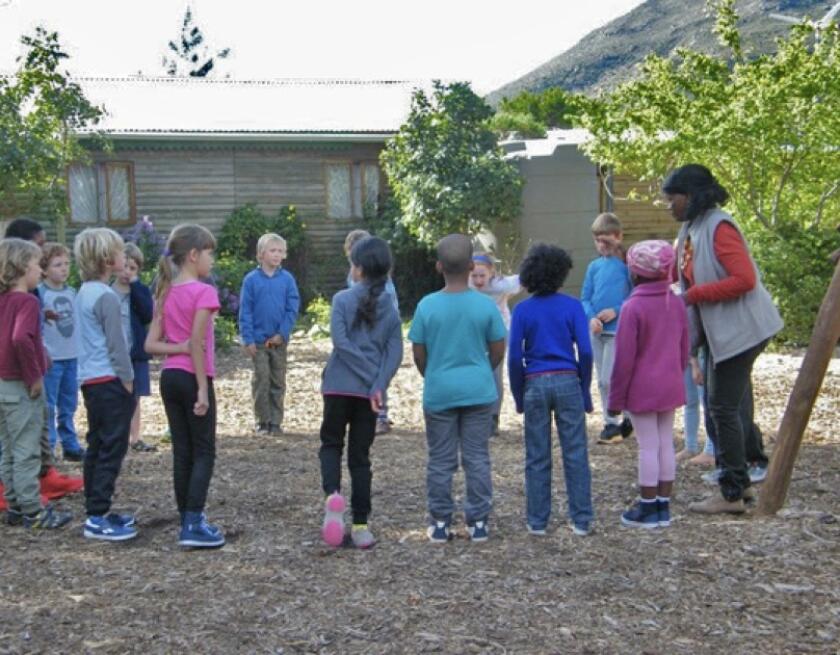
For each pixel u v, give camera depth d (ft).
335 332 18.81
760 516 20.04
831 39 52.34
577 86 288.92
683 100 52.54
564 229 71.56
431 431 18.97
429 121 71.82
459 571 17.24
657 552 17.97
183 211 75.51
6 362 20.03
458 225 70.54
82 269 20.11
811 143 49.52
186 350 18.72
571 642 14.30
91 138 68.64
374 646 14.25
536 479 19.27
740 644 14.16
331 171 78.54
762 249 49.78
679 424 30.76
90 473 19.69
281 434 31.45
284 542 19.19
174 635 14.73
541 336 19.22
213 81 89.30
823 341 19.77
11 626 15.11
